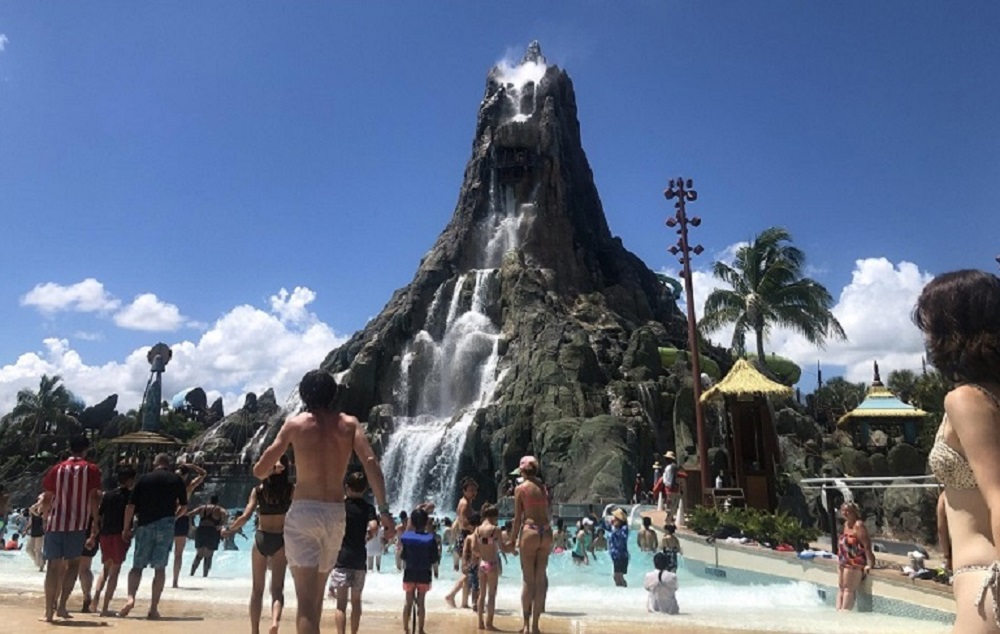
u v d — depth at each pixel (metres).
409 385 57.66
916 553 13.94
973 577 2.97
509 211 69.94
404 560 9.51
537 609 9.58
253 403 68.06
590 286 66.44
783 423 47.09
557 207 69.38
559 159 71.50
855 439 48.38
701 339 63.41
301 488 6.18
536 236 66.38
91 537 10.22
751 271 51.69
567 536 27.86
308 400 6.43
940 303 3.25
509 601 14.38
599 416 44.28
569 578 21.77
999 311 3.11
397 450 50.69
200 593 13.66
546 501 9.91
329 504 6.13
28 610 10.59
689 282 30.36
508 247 66.56
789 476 32.66
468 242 68.12
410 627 9.95
